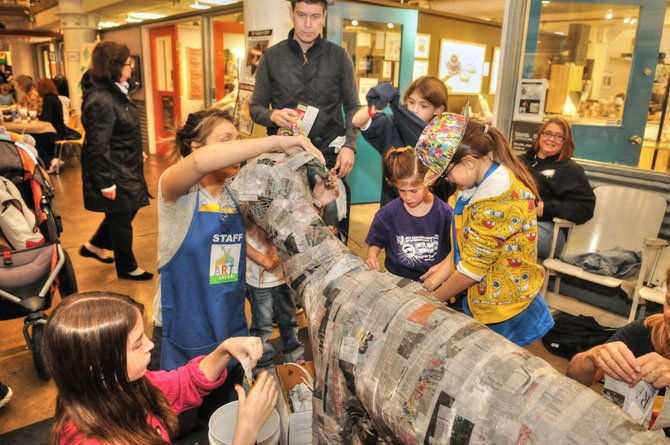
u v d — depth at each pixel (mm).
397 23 4973
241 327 1715
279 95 2492
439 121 1416
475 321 734
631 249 3010
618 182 3193
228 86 6750
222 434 1401
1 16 14031
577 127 3562
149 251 4125
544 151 3166
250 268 2045
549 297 3105
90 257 3777
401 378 698
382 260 3879
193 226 1510
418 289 834
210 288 1567
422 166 1742
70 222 4863
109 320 936
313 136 2480
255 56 3584
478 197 1483
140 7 7520
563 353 2666
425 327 723
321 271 909
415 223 1988
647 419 1009
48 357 940
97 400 946
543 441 559
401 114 2234
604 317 2926
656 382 993
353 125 2361
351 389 788
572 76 3486
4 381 2338
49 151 7180
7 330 2842
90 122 3076
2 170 2426
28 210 2436
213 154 1244
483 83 6906
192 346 1618
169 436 1150
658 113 3570
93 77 3078
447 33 6250
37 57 16094
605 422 554
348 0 4676
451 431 623
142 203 3400
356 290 837
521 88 3414
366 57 4965
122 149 3213
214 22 6492
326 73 2455
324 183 1201
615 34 3418
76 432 951
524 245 1548
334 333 813
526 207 1494
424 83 2258
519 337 1685
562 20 3355
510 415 591
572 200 3055
